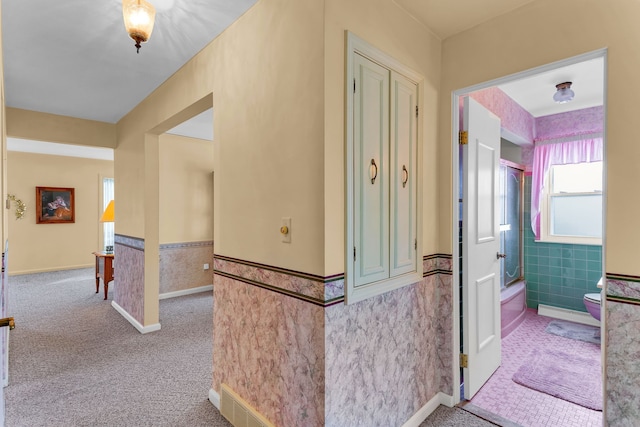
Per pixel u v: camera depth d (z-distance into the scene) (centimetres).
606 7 151
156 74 267
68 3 180
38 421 197
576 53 159
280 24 161
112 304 423
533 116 385
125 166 379
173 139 482
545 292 391
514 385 234
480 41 194
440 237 212
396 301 178
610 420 150
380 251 166
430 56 201
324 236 140
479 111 228
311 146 145
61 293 492
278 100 162
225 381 204
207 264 519
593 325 352
